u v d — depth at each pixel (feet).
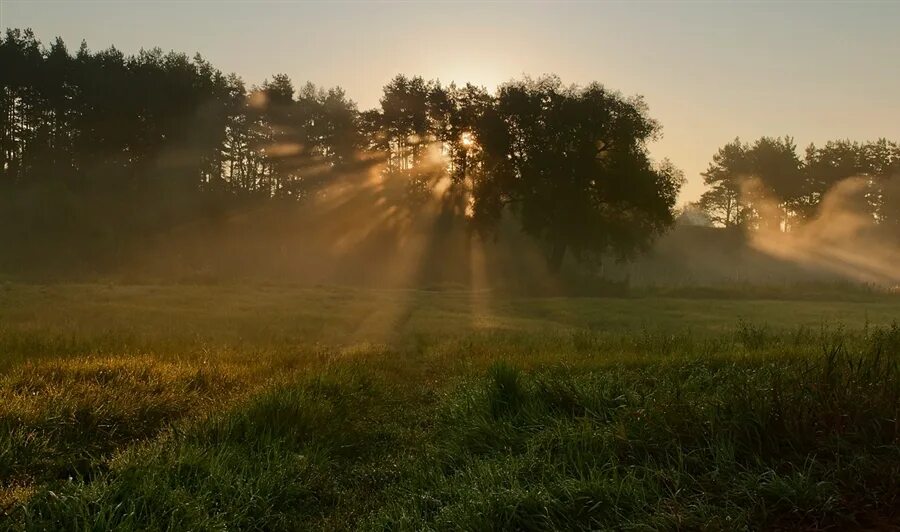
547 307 99.25
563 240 160.86
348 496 18.80
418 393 32.58
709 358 31.83
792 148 292.20
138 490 15.87
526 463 17.94
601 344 43.78
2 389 25.17
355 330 64.69
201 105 212.64
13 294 89.56
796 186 291.58
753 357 32.07
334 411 25.35
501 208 169.48
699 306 102.73
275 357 39.22
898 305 106.63
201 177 223.71
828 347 34.19
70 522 14.44
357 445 23.41
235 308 82.28
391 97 209.87
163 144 212.02
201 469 17.95
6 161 206.08
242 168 234.17
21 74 194.59
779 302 114.01
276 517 16.79
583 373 29.96
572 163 155.84
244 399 25.25
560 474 16.81
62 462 19.42
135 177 210.38
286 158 230.48
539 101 161.68
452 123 187.01
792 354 32.60
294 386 27.73
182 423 22.89
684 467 16.65
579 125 155.53
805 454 16.93
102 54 213.46
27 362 31.37
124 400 24.97
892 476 15.40
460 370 36.35
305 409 23.98
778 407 18.15
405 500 17.40
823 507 14.35
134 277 127.44
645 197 155.33
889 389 18.86
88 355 36.29
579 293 135.95
